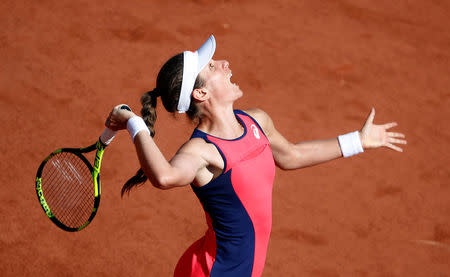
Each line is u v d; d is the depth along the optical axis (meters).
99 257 22.47
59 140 29.25
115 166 27.41
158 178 9.96
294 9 46.41
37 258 22.09
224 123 11.43
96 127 30.66
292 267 23.14
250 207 11.30
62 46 37.72
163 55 38.34
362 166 29.91
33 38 38.12
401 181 29.12
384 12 47.81
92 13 41.69
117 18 41.50
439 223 26.48
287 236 24.73
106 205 25.06
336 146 13.28
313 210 26.41
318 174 28.89
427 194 28.41
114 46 38.50
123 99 33.38
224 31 42.03
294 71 38.47
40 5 41.81
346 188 28.12
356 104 35.84
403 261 24.09
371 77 38.97
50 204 20.12
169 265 22.44
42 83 33.81
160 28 41.09
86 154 28.23
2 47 36.72
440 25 46.97
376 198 27.70
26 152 28.00
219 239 11.64
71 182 20.22
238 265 11.70
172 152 29.34
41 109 31.50
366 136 13.23
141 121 10.82
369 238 25.20
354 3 48.38
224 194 11.08
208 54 11.42
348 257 24.00
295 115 33.94
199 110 11.54
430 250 24.84
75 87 33.84
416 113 35.66
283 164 13.27
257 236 11.73
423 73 40.22
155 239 23.61
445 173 30.17
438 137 33.41
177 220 24.73
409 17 47.66
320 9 46.94
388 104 36.28
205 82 11.38
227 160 10.86
